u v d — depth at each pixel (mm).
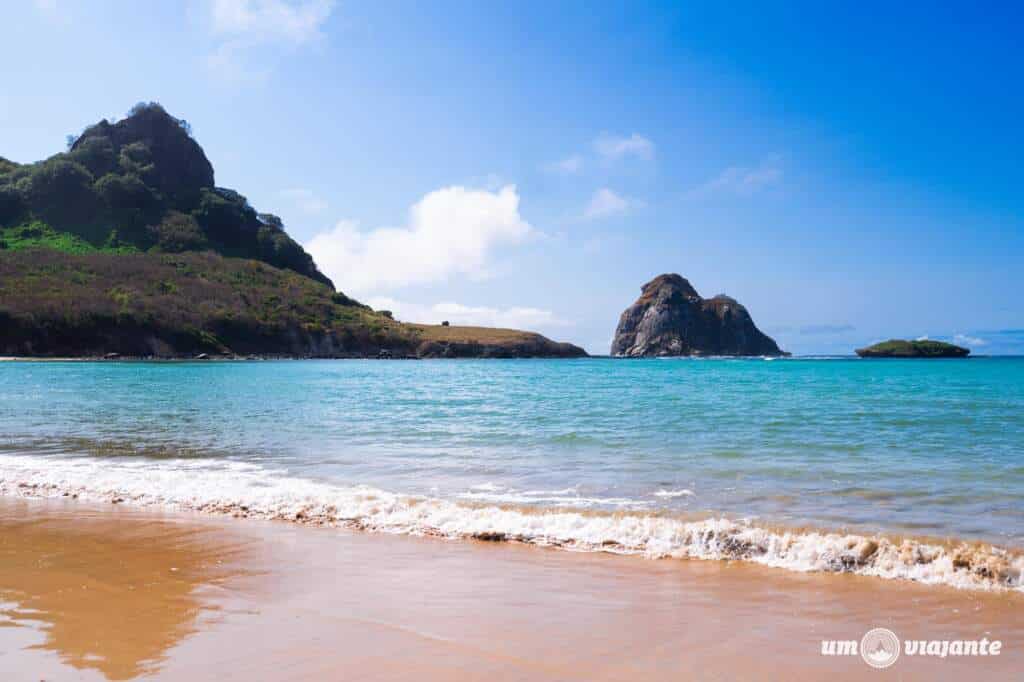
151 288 147375
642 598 6586
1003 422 23438
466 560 7926
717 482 12758
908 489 12008
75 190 181375
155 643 5273
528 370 95438
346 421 24359
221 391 41656
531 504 10883
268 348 148750
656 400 35438
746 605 6406
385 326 177625
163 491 11828
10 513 10492
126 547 8438
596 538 8773
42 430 20875
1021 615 6180
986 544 8242
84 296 130250
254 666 4848
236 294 160875
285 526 9656
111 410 27828
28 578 7043
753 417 25547
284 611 6082
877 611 6254
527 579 7172
